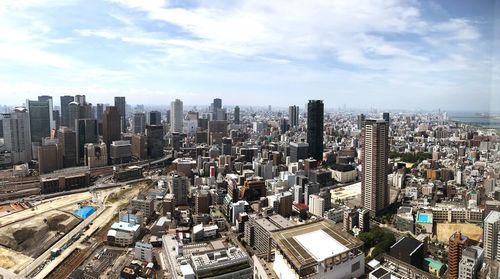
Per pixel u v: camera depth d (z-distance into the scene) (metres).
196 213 156.25
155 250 121.12
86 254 118.06
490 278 64.69
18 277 103.50
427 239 117.50
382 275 60.47
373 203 151.62
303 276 53.56
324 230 66.38
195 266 95.38
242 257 100.50
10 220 144.25
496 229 65.31
